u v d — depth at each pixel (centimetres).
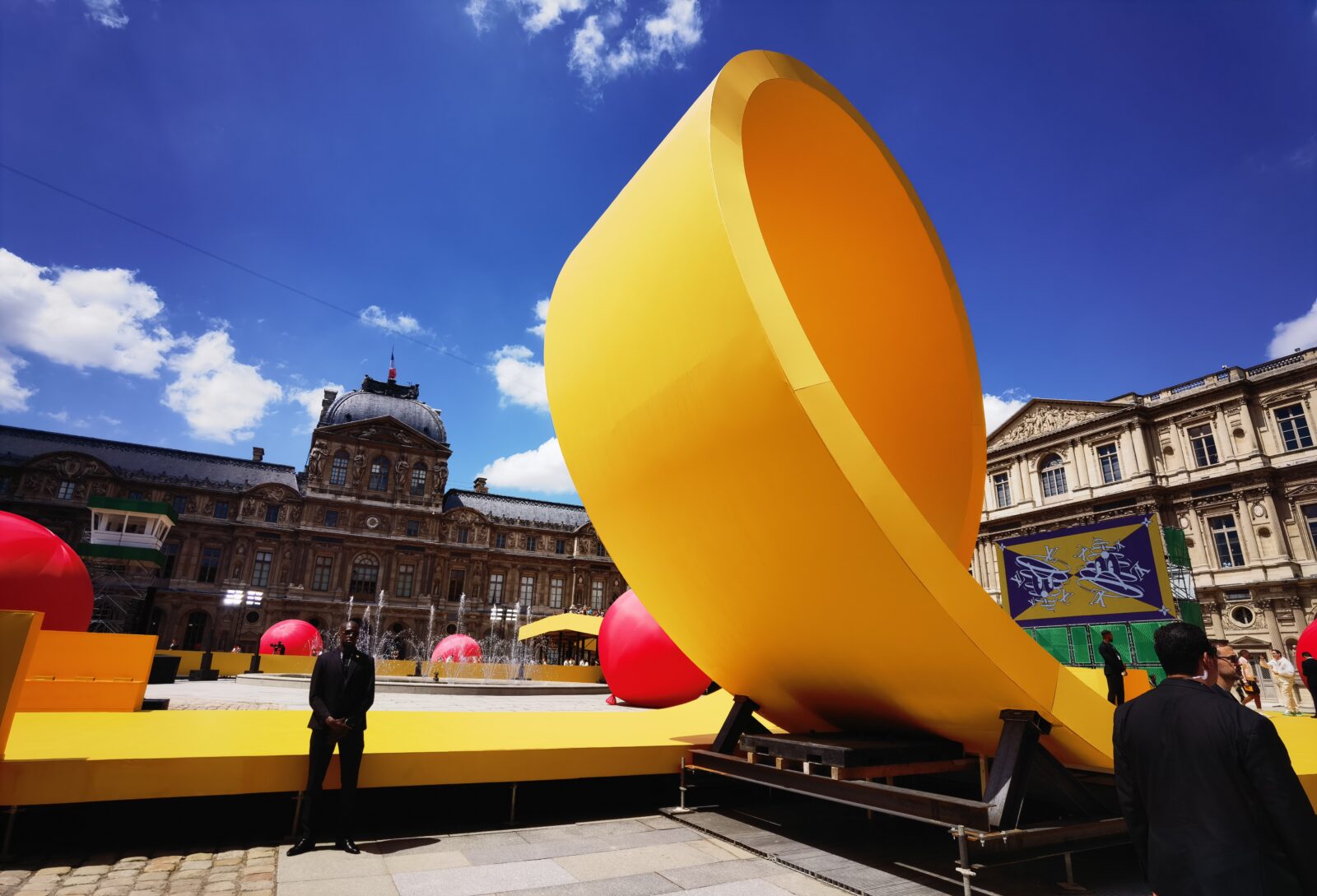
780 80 492
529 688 2209
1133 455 3644
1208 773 214
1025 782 378
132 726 600
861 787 415
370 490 5609
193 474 5300
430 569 5591
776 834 489
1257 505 3194
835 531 373
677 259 428
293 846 427
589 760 548
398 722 683
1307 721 808
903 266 638
